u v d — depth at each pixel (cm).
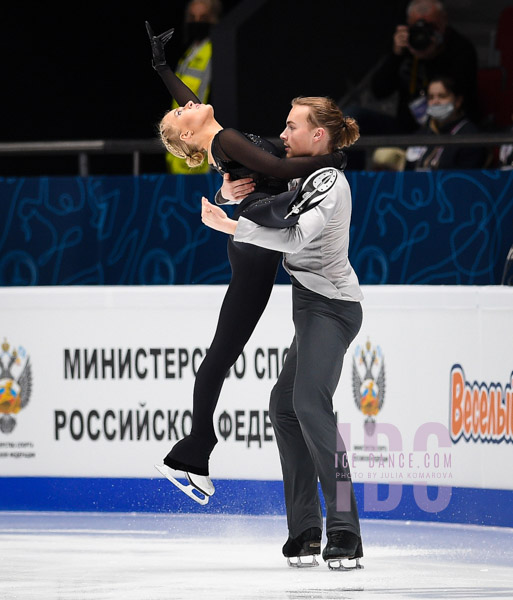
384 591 1089
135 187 1678
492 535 1376
